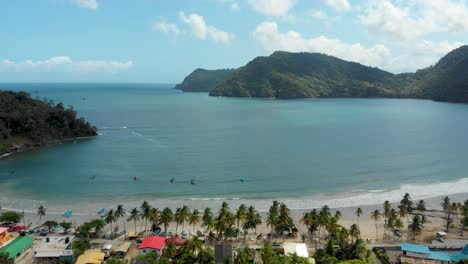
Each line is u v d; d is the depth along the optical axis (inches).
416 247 3531.0
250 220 3949.3
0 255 3171.8
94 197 5334.6
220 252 3201.3
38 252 3447.3
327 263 3196.4
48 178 6240.2
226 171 6638.8
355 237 3789.4
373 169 6840.6
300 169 6796.3
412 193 5605.3
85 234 3897.6
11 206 4938.5
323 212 4025.6
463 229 4298.7
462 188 5856.3
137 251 3644.2
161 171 6638.8
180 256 3358.8
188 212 4057.6
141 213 4296.3
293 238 4023.1
